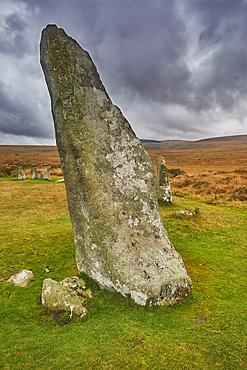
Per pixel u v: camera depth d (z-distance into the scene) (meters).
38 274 7.34
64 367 3.83
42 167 58.88
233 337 4.42
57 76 5.95
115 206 6.18
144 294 5.46
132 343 4.34
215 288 6.66
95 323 5.04
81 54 6.34
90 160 6.17
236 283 6.97
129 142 6.64
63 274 7.48
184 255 9.16
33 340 4.56
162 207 16.97
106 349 4.21
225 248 9.77
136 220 6.34
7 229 11.84
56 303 5.48
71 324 5.07
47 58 5.95
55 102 6.11
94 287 6.24
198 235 11.23
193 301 5.90
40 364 3.93
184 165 71.31
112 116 6.50
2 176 38.25
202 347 4.18
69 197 6.70
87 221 6.31
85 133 6.18
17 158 106.88
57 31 6.15
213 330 4.69
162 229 6.65
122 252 5.93
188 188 26.72
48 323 5.11
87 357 4.03
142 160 6.75
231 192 22.03
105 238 6.00
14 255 8.34
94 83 6.39
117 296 5.76
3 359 4.05
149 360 3.91
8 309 5.53
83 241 6.61
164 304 5.56
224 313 5.33
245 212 16.39
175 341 4.37
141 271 5.77
